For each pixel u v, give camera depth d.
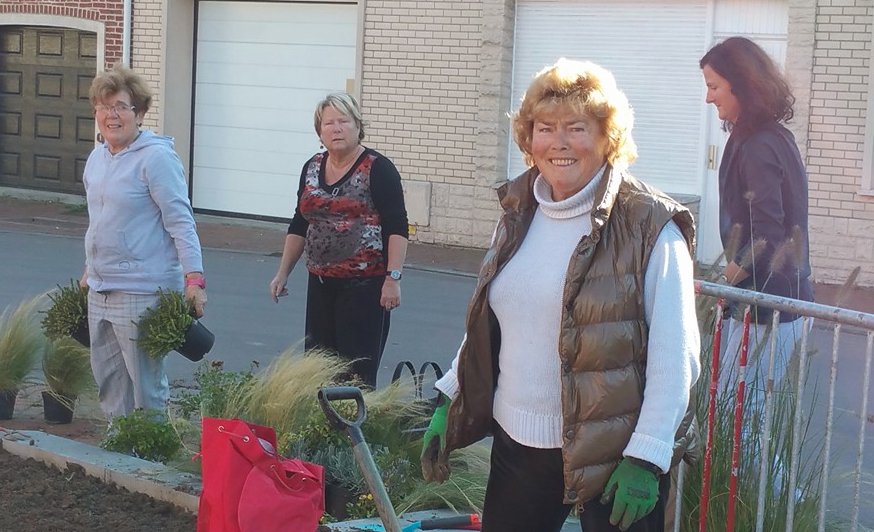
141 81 5.64
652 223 2.96
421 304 11.09
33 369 6.55
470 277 12.80
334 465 4.84
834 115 12.27
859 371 8.36
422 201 14.61
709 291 3.97
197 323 5.73
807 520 4.17
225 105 16.50
